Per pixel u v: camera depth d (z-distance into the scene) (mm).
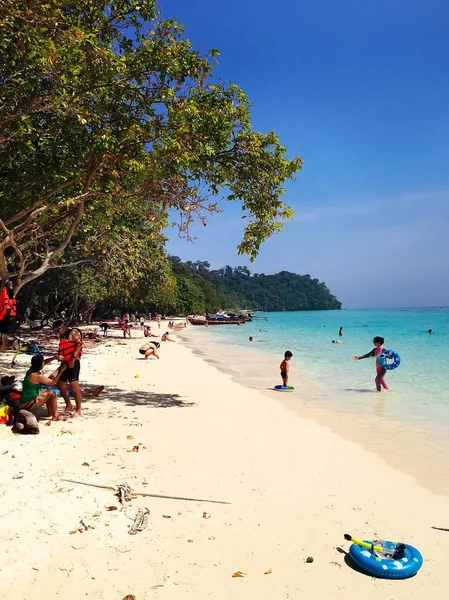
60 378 9648
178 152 9875
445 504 5738
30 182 13070
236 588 3861
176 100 10516
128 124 10578
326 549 4551
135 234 26984
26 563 4023
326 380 16719
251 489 5961
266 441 8359
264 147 11570
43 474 5930
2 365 16219
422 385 15547
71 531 4562
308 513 5332
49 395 9008
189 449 7613
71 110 9672
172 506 5316
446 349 27922
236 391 14094
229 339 41000
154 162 9992
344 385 15586
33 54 9000
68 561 4094
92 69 9883
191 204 11867
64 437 7836
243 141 11570
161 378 16406
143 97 10523
